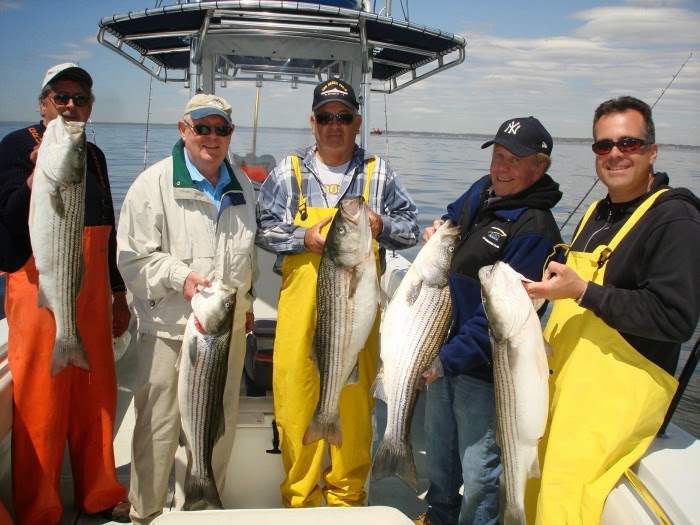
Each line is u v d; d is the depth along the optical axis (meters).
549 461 2.33
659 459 2.29
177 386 2.96
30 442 2.84
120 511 3.15
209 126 2.80
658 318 2.12
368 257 2.76
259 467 3.24
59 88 2.82
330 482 3.08
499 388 2.43
